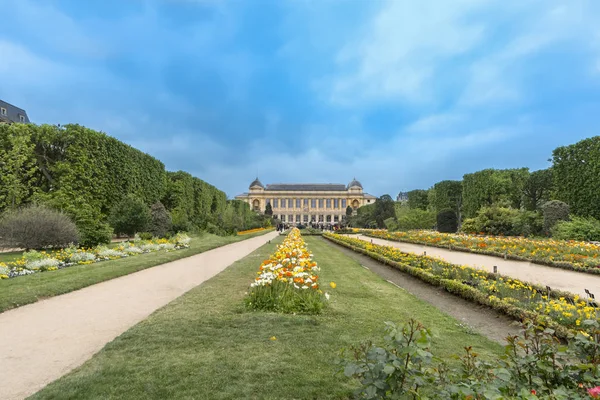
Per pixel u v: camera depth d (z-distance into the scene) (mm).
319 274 14227
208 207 56688
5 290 10438
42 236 19125
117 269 15039
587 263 15117
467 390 2623
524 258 17969
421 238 31797
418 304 9398
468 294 10055
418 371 2912
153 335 6504
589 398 2574
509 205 39469
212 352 5699
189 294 10203
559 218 30469
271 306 8414
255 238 47750
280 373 4934
